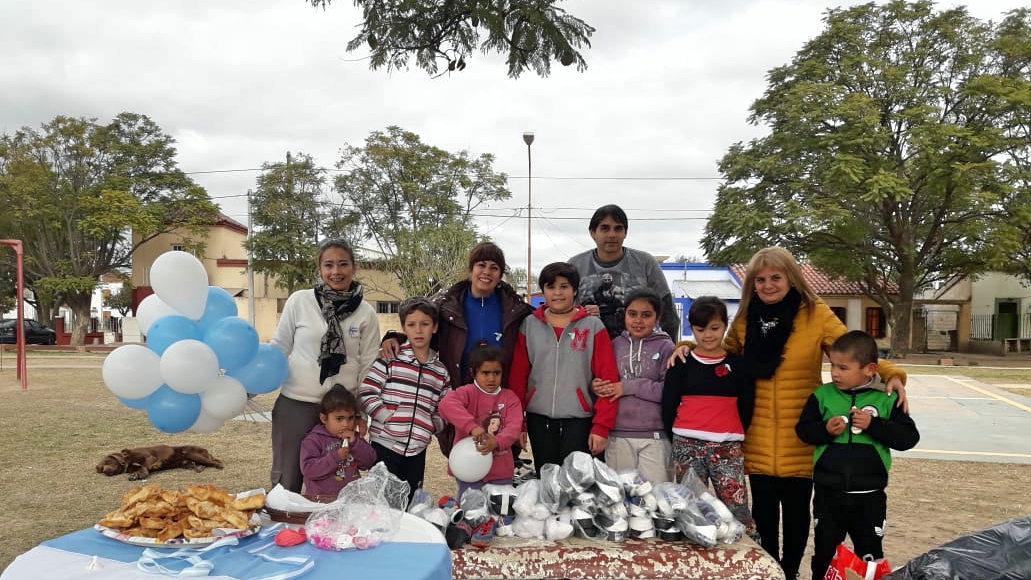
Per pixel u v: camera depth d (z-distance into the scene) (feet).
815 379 11.78
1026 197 75.51
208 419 11.49
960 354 94.94
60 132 97.55
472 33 13.05
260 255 94.48
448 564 7.38
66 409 34.71
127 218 93.40
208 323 11.55
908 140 75.61
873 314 100.58
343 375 12.93
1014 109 76.33
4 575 6.63
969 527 16.60
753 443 11.82
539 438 12.76
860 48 81.05
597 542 10.32
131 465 21.33
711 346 11.78
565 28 12.58
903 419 10.68
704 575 9.84
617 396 12.19
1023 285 91.30
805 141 77.61
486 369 11.71
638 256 13.93
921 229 81.46
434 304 12.72
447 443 13.19
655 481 12.10
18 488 19.53
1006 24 84.84
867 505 10.83
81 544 7.40
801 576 13.25
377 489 8.70
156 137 103.14
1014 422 33.40
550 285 12.42
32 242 99.55
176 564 6.85
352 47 13.23
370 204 102.94
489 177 104.27
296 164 96.17
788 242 82.74
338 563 7.03
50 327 115.24
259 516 8.57
